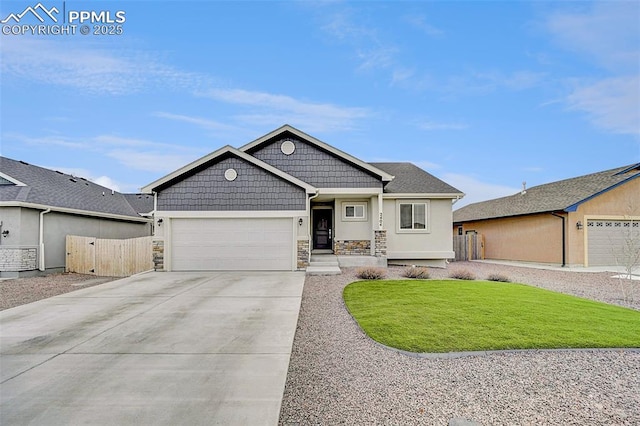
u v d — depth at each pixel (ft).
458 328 20.65
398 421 11.82
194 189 44.75
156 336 20.08
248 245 44.70
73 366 16.02
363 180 50.01
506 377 14.97
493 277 40.32
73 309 26.20
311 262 46.91
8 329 21.50
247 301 28.30
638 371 15.56
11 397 13.26
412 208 53.47
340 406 12.82
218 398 13.12
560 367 15.90
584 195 57.67
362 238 53.36
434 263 54.70
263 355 17.24
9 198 46.57
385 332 20.25
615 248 57.52
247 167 44.96
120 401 12.92
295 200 44.91
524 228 66.08
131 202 88.69
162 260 44.24
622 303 29.27
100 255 49.06
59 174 65.00
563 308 25.11
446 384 14.40
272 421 11.62
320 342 19.44
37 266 47.65
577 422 11.76
